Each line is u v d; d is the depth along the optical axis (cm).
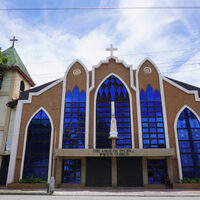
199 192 1705
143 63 2572
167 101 2394
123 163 2194
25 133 2314
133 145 2241
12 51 3119
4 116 2627
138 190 1878
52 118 2372
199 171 2150
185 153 2209
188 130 2291
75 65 2597
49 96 2458
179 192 1711
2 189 1930
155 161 2222
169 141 2250
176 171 2145
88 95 2445
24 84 3078
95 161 2206
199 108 2353
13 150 2241
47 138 2306
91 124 2345
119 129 2327
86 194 1591
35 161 2227
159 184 2086
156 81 2489
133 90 2467
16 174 2170
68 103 2439
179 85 2438
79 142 2289
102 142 2284
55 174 2162
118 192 1722
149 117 2355
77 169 2206
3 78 2827
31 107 2416
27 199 1246
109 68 2583
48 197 1387
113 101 2434
